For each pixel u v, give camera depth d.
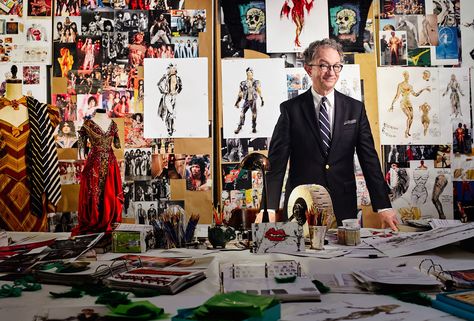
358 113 3.44
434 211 3.47
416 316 0.97
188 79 3.50
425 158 3.49
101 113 2.79
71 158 3.46
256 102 3.46
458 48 3.51
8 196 3.07
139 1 3.51
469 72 3.49
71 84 3.49
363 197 3.41
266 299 0.96
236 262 1.57
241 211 2.41
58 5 3.50
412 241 1.84
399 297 1.11
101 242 1.92
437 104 3.50
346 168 3.41
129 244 1.89
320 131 3.41
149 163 3.47
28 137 3.11
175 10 3.51
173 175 3.46
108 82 3.49
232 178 3.44
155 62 3.51
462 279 1.23
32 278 1.38
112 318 0.97
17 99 3.13
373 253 1.73
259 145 3.45
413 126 3.49
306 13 3.49
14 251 1.79
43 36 3.50
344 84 3.46
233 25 3.50
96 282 1.32
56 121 3.21
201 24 3.51
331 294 1.17
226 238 2.00
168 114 3.49
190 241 2.07
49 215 3.42
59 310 1.05
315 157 3.41
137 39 3.51
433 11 3.50
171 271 1.37
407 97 3.50
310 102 3.44
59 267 1.41
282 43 3.48
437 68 3.51
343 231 1.96
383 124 3.49
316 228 1.85
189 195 3.46
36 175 3.08
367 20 3.49
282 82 3.47
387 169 3.48
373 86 3.46
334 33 3.48
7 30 3.50
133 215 3.44
